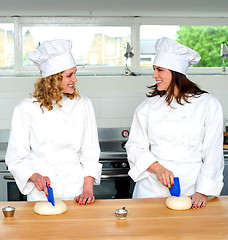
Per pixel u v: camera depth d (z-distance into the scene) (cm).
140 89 359
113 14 354
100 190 307
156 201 174
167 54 199
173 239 131
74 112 199
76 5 317
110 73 367
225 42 378
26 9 329
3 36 360
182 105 202
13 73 362
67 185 194
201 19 370
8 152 195
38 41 363
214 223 146
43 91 193
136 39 367
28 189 191
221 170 196
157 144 206
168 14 356
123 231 138
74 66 191
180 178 196
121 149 327
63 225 143
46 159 195
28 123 196
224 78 363
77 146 199
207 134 200
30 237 133
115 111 359
